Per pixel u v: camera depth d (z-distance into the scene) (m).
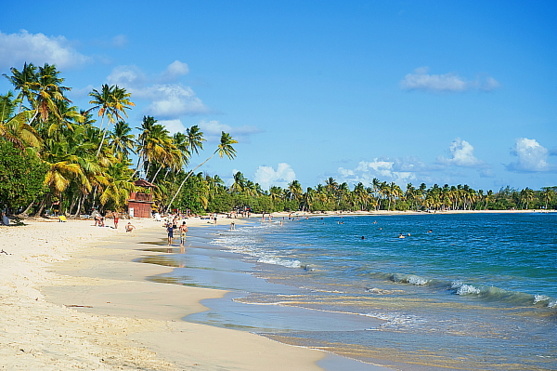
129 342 9.50
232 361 8.95
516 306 16.19
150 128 84.62
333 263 30.03
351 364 9.45
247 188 173.62
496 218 161.62
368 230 83.50
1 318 10.20
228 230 74.50
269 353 9.75
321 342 11.19
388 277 23.20
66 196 69.00
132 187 77.00
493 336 12.27
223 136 92.88
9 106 46.34
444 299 17.56
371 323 13.53
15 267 19.11
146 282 19.06
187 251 35.16
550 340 11.91
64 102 61.75
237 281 21.17
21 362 7.09
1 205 45.16
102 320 11.34
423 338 11.95
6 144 42.44
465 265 29.53
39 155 53.50
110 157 73.75
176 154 88.31
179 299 15.81
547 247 44.69
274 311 14.68
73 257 26.52
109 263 24.84
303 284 20.92
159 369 7.77
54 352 7.93
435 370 9.46
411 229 87.50
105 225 60.34
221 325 12.43
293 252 38.03
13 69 53.62
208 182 141.88
